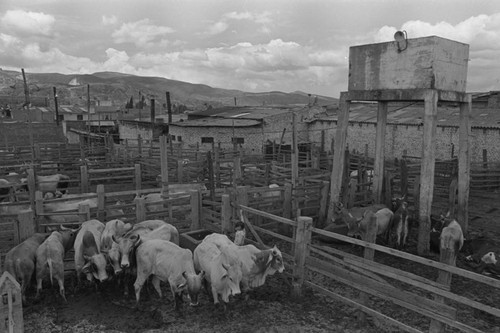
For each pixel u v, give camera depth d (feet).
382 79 44.06
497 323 26.94
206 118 153.38
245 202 40.52
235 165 58.95
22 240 31.50
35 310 27.58
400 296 23.68
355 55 46.57
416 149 98.99
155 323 26.50
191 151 89.10
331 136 125.29
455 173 51.44
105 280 29.89
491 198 59.77
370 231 25.68
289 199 44.93
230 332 25.64
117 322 26.63
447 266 21.56
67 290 30.73
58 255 28.55
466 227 45.80
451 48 41.55
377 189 50.85
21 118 217.36
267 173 58.44
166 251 28.14
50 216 38.60
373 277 25.46
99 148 97.09
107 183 74.95
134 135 160.86
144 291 30.96
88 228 31.96
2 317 20.61
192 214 40.47
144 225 34.37
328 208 48.47
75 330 25.53
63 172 67.97
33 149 89.04
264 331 25.63
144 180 76.28
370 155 111.75
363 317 26.55
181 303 28.94
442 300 22.45
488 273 33.63
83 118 252.62
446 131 91.40
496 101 104.83
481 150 85.92
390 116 111.96
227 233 37.06
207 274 28.37
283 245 41.09
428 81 40.16
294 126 48.93
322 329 25.86
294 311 28.14
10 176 58.80
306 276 30.09
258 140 124.16
